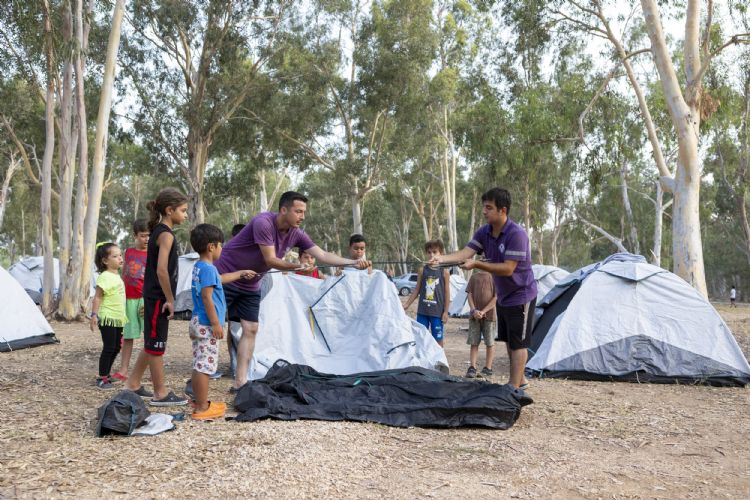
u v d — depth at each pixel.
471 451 4.15
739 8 15.11
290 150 29.47
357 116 30.00
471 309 7.58
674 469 3.94
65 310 15.51
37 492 3.26
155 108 25.19
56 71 16.95
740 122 22.64
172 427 4.43
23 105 24.11
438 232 44.50
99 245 6.26
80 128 15.97
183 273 15.56
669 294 7.78
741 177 31.00
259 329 6.96
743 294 58.78
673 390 6.80
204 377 4.84
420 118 28.58
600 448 4.38
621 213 39.09
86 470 3.59
